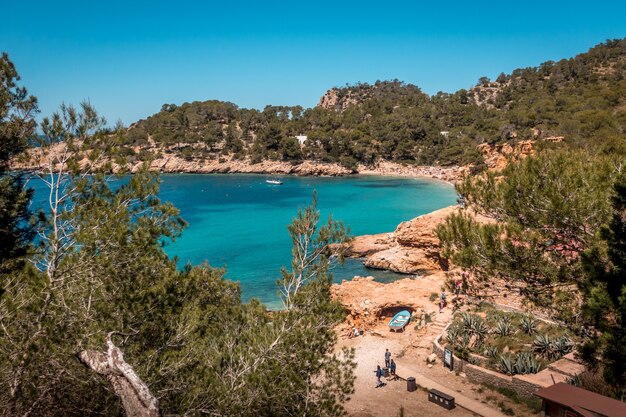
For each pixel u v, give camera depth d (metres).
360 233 96.06
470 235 18.27
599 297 13.88
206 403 13.09
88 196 13.69
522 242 16.94
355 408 26.06
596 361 15.21
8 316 11.49
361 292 47.53
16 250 12.28
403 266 64.94
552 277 16.89
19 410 11.13
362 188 175.12
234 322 18.55
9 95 11.91
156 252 14.73
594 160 18.08
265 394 13.46
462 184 19.80
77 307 12.96
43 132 12.73
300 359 14.47
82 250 13.14
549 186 16.56
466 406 25.28
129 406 9.18
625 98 185.12
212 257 75.38
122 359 9.73
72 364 11.85
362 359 33.03
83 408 11.98
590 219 15.95
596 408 16.73
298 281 16.69
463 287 19.64
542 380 25.05
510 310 35.34
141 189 14.38
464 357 29.83
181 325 14.35
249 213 121.75
